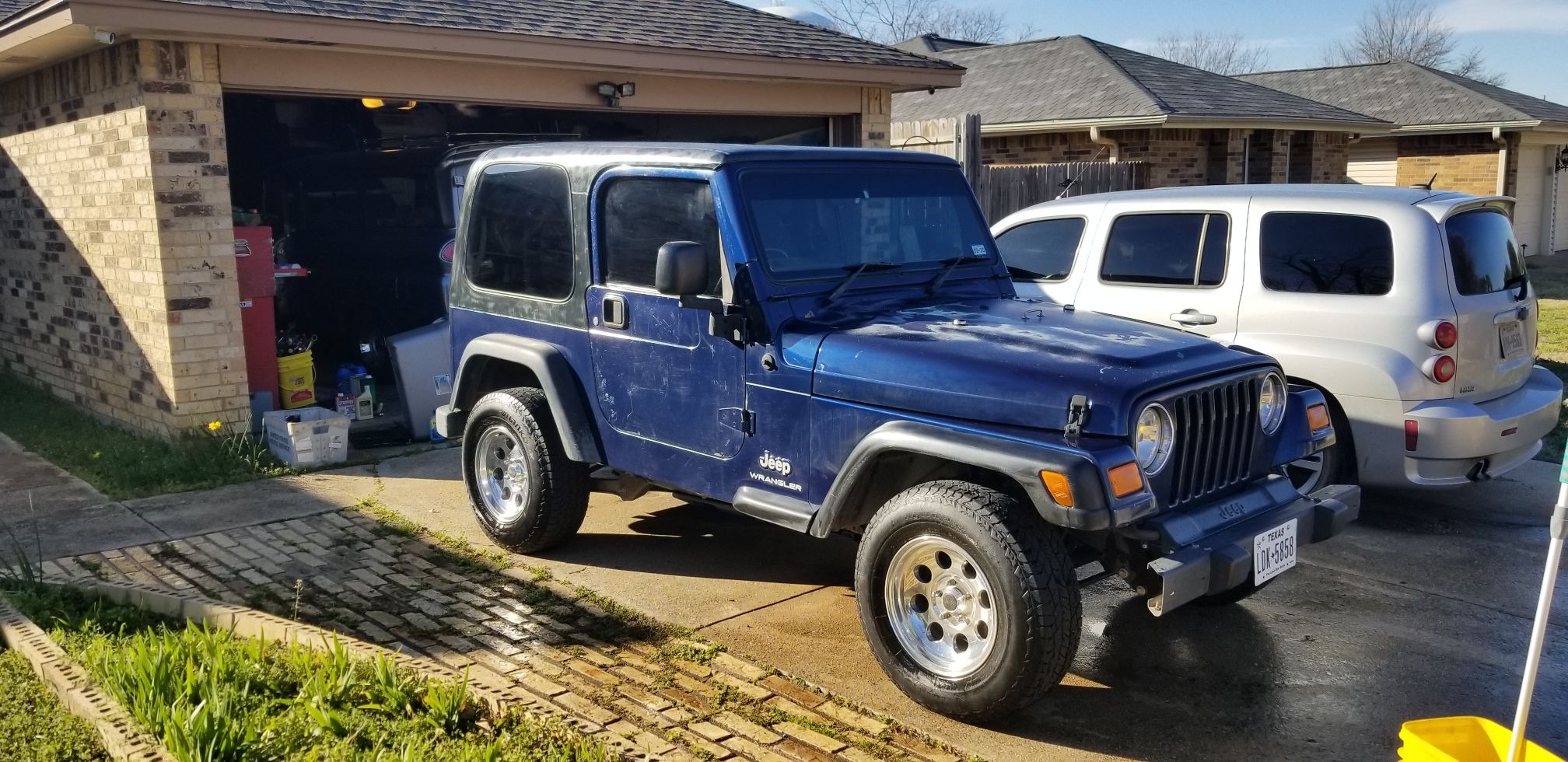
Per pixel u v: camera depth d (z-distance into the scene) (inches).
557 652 176.7
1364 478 233.1
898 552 157.2
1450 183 900.0
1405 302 225.6
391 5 319.0
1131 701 163.0
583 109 379.9
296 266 339.9
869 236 194.1
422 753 132.7
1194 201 258.1
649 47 361.1
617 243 198.8
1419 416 223.8
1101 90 661.3
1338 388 231.9
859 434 164.4
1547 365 425.4
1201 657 178.7
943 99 759.7
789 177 187.3
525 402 215.8
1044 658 143.4
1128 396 145.4
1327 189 248.2
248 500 261.1
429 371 322.7
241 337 301.0
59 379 362.0
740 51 386.9
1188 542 153.0
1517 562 222.4
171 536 235.1
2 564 216.1
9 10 355.6
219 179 293.1
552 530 216.4
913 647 158.1
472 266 230.2
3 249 390.9
